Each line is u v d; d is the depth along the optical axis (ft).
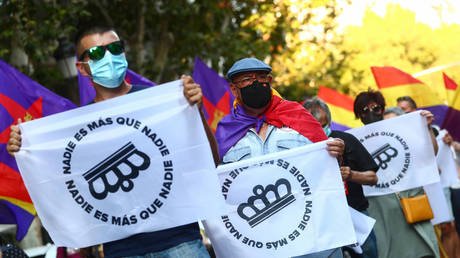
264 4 85.46
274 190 27.50
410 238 38.40
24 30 62.90
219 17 82.64
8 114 40.45
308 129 28.99
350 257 33.94
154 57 78.02
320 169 27.40
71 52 64.34
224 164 29.17
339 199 27.32
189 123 24.75
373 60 142.51
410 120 38.78
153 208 24.82
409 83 53.93
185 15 77.36
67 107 42.11
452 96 56.75
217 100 50.26
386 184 38.75
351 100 52.39
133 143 24.84
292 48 92.63
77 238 24.98
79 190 25.00
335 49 100.78
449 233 45.88
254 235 27.58
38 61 65.92
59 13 63.67
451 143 45.80
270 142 28.84
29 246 56.80
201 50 80.23
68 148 24.98
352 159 34.27
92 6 75.97
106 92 26.35
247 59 28.94
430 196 41.91
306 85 96.53
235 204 27.61
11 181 39.01
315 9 90.94
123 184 24.85
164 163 24.79
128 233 24.88
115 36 25.89
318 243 27.30
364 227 28.68
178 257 24.84
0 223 39.58
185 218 24.75
